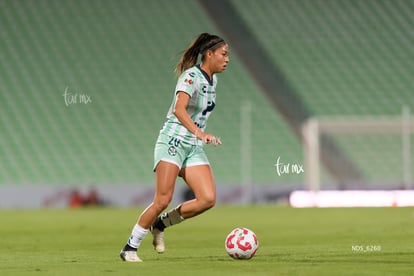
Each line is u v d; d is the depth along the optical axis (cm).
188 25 10988
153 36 10881
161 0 11219
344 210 7581
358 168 9731
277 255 3125
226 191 9044
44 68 10500
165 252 3381
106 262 2867
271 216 6631
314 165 9238
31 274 2430
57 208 8594
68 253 3422
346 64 10712
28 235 4706
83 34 10862
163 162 2778
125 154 9706
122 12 11100
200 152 2880
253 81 10456
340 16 11162
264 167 9738
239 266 2638
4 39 10756
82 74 10456
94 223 5909
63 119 10000
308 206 8600
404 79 10581
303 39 10925
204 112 2884
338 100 10319
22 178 9462
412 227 4978
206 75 2842
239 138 9900
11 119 9956
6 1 11169
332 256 3045
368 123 9669
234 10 11131
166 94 10325
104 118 10050
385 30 11075
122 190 8912
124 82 10400
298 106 10231
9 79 10350
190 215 2931
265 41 10869
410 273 2370
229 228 5231
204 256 3128
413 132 9788
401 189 9344
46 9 11106
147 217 2811
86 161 9612
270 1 11225
